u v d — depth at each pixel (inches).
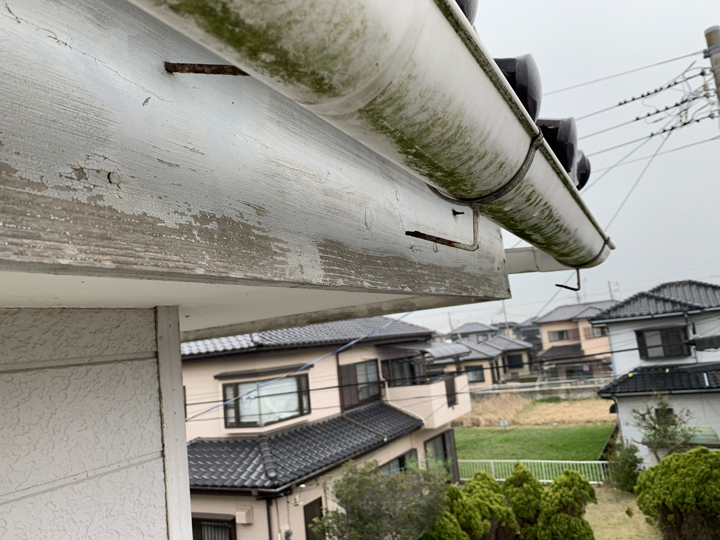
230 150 27.3
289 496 275.7
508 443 608.7
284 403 339.0
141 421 42.9
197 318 62.6
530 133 33.6
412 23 17.5
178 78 24.8
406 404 433.4
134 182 21.1
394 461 386.9
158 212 22.0
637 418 455.2
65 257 17.7
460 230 66.7
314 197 34.8
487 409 832.9
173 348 46.9
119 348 42.1
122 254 19.9
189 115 25.0
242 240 26.7
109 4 21.9
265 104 31.1
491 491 258.7
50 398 36.5
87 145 19.5
